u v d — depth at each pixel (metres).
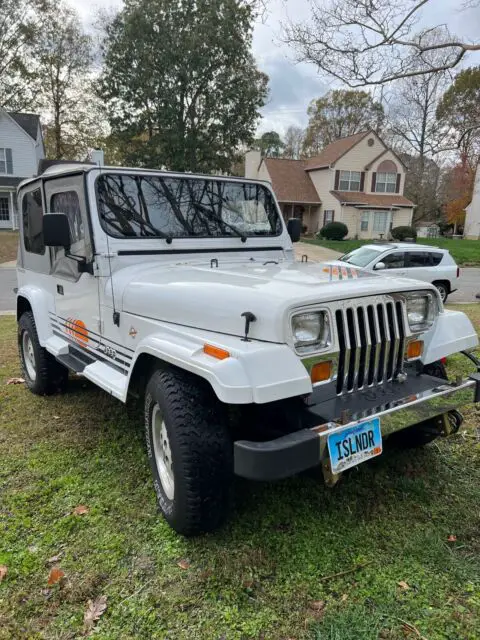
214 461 2.27
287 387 2.03
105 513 2.68
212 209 3.72
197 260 3.49
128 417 3.98
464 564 2.27
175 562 2.29
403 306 2.62
